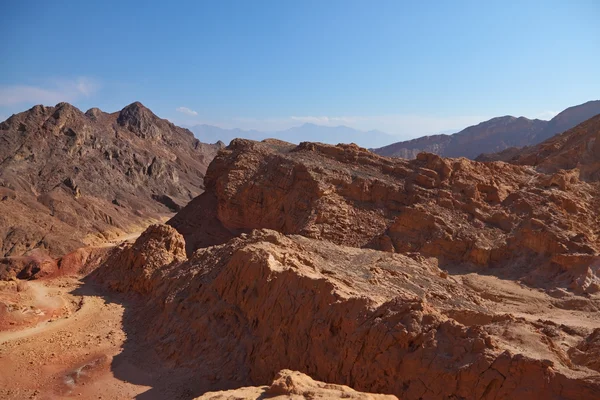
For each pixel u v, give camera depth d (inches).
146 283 1418.6
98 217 3346.5
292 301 872.3
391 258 1482.5
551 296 1384.1
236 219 2135.8
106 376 942.4
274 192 2044.8
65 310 1343.5
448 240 1697.8
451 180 1923.0
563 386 528.7
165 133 5895.7
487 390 566.6
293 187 2000.5
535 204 1814.7
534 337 731.4
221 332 984.9
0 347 1072.8
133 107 5610.2
